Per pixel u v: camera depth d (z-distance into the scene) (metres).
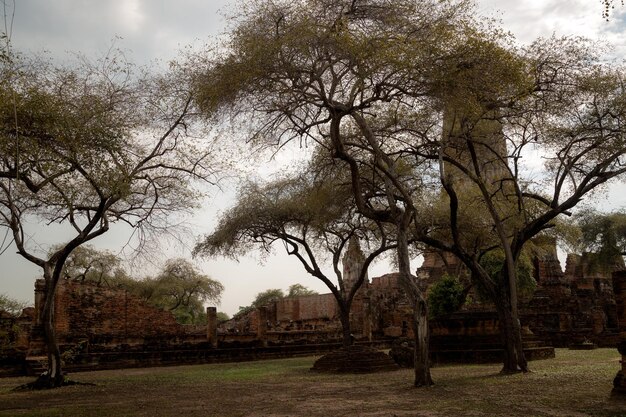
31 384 19.44
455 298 30.75
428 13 16.98
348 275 50.81
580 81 18.91
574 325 49.06
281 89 17.08
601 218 48.78
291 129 19.17
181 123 20.14
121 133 16.98
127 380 22.30
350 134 22.34
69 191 18.11
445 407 12.60
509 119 20.59
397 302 53.59
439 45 16.27
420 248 34.62
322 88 16.98
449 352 26.59
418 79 16.83
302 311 58.75
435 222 27.66
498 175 27.97
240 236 30.89
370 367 23.19
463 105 17.41
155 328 36.25
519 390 15.10
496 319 26.53
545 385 15.92
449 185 19.27
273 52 15.91
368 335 45.59
